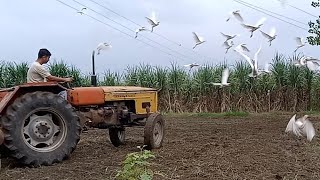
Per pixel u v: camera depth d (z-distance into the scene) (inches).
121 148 330.6
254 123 503.8
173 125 487.2
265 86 676.1
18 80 644.7
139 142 363.9
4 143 257.9
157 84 670.5
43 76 291.6
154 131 312.7
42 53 294.5
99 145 346.3
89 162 274.2
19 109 260.1
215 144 328.2
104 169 253.1
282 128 444.5
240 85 674.2
